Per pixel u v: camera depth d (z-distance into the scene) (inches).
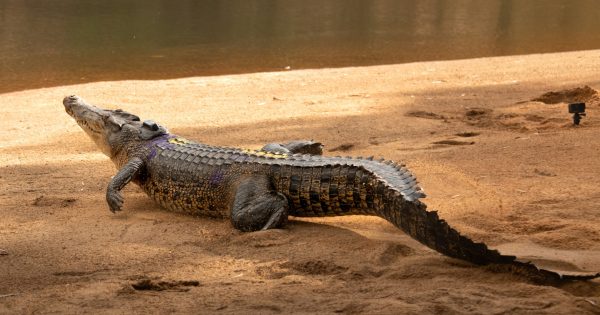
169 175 400.5
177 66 1002.7
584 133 529.0
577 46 1173.7
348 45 1182.9
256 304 268.7
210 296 278.7
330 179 353.7
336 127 602.2
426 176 441.4
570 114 606.9
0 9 1615.4
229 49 1137.4
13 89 856.3
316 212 362.6
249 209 361.1
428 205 389.4
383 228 363.6
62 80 911.0
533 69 897.5
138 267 314.7
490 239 336.2
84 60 1050.7
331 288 284.2
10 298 280.5
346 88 800.9
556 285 281.4
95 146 568.7
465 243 290.2
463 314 253.3
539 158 470.6
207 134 592.4
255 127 612.7
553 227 347.3
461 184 424.8
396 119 629.0
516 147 500.4
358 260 315.3
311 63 1023.0
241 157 385.4
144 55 1087.6
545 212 370.3
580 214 364.5
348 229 361.4
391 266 306.3
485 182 425.7
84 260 323.6
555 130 555.5
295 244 337.4
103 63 1027.9
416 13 1624.0
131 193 442.3
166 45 1175.6
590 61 943.7
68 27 1369.3
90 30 1337.4
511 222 359.3
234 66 1000.9
